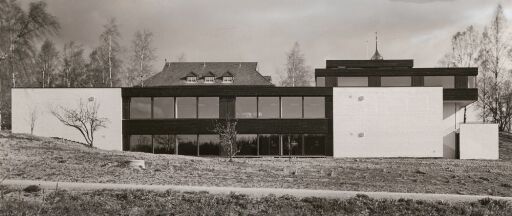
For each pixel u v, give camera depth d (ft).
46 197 67.77
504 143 180.34
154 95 149.48
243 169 102.42
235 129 148.05
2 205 62.34
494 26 207.92
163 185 78.64
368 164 126.00
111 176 85.15
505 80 208.23
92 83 231.50
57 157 99.91
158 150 148.87
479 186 93.30
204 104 149.18
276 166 111.45
